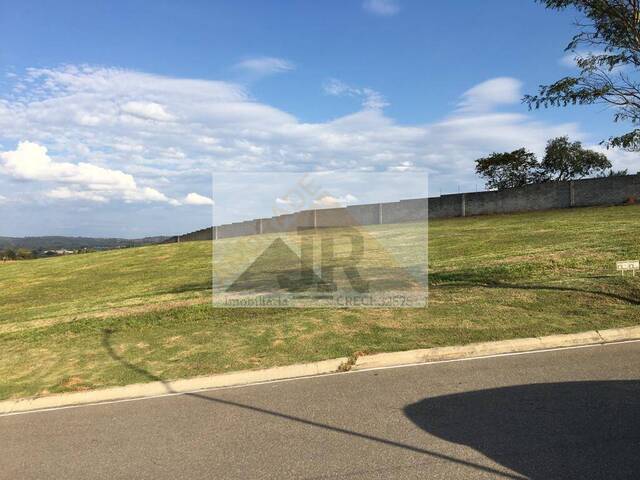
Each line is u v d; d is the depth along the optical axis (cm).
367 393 618
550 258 1386
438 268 1461
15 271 2958
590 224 2058
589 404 531
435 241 2098
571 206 2911
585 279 1105
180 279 1930
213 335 935
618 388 572
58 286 2203
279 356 785
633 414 499
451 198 3316
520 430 480
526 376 634
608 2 838
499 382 619
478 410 538
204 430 546
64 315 1312
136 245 4156
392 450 462
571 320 852
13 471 487
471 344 766
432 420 521
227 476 439
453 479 403
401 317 945
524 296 1016
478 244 1908
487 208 3194
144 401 667
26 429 600
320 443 489
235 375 720
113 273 2386
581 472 398
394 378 667
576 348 738
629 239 1567
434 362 725
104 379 751
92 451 517
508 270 1282
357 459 450
